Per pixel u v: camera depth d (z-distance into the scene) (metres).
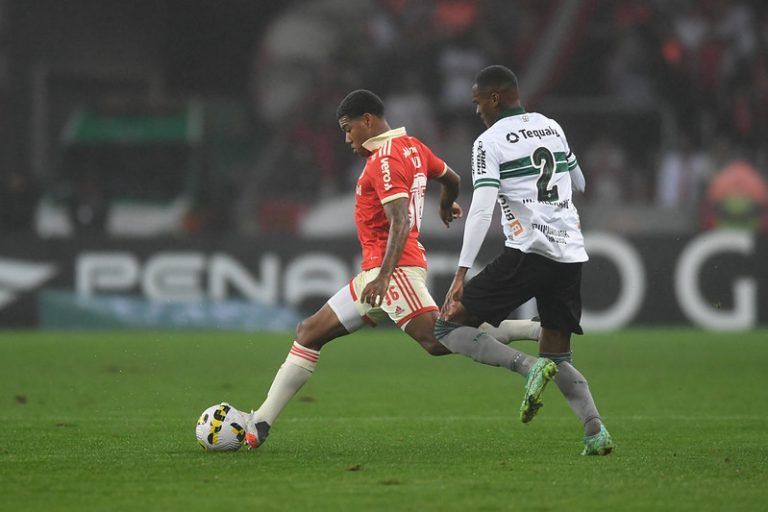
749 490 18.02
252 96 91.00
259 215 79.94
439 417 29.23
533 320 22.91
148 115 83.00
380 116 22.58
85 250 61.56
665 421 28.34
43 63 88.88
